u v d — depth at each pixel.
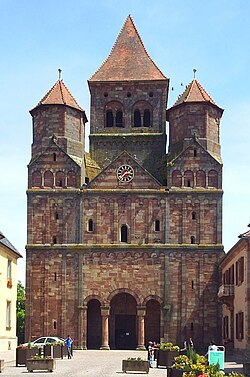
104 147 97.94
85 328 86.62
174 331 85.81
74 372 50.50
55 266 87.81
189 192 88.31
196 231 87.69
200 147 89.88
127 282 87.31
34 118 93.44
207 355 53.22
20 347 58.16
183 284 86.56
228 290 76.19
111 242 88.19
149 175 89.38
